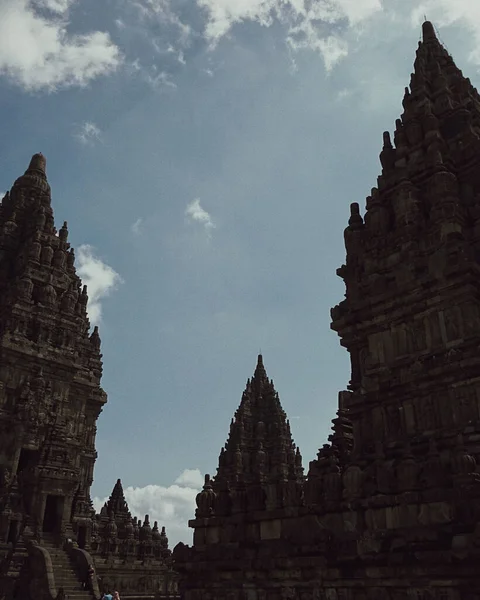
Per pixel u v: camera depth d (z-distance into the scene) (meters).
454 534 15.71
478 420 19.55
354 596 17.42
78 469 54.41
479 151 25.81
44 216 63.72
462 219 23.88
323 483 20.03
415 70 31.72
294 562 19.00
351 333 25.42
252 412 74.88
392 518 17.53
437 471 17.30
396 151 28.48
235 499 22.78
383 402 22.83
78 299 66.44
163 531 59.75
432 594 15.55
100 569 49.88
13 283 58.19
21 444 49.03
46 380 54.22
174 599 52.25
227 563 21.23
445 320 21.91
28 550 43.22
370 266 25.89
